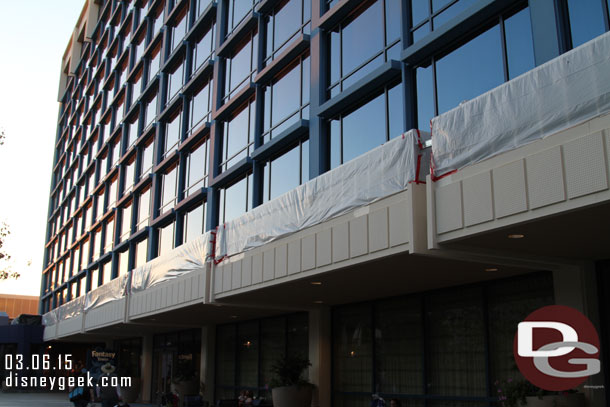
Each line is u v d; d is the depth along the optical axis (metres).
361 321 17.52
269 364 21.70
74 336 37.47
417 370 15.19
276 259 14.88
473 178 9.58
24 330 45.06
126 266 35.53
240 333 24.19
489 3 12.55
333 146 17.70
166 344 31.53
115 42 47.03
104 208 41.81
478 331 13.70
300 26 20.58
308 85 19.48
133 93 40.50
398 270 12.59
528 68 12.04
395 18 15.99
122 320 26.17
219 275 17.69
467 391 13.72
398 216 11.10
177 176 29.88
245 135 23.27
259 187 21.61
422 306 15.30
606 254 10.71
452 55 14.03
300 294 16.41
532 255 10.80
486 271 12.52
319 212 13.51
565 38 11.04
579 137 8.15
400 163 11.28
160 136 32.78
